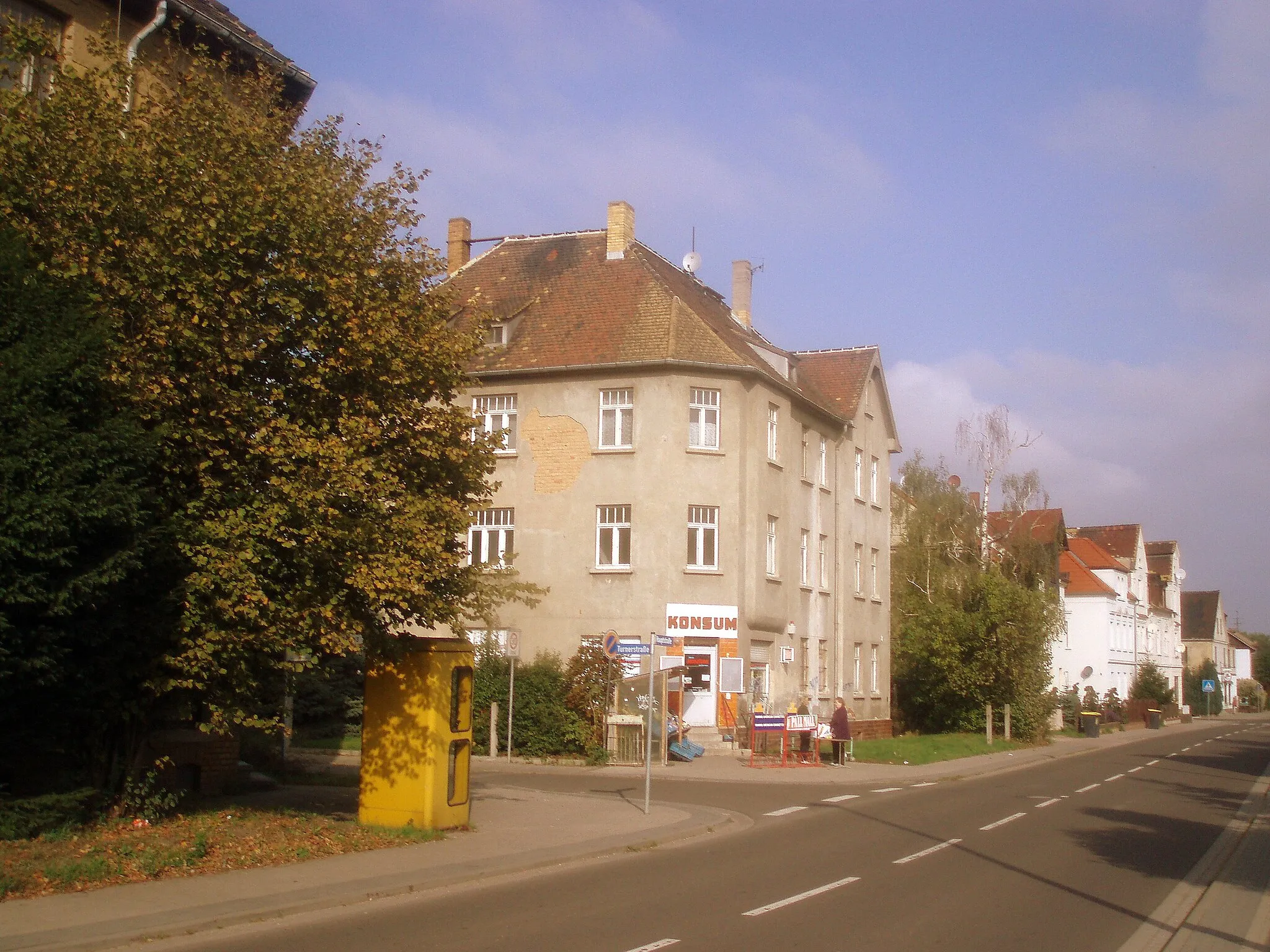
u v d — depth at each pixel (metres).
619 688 30.14
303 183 13.66
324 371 13.53
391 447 14.44
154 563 12.20
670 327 34.03
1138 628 86.75
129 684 13.02
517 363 34.25
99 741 13.59
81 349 11.23
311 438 13.14
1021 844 16.09
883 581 46.47
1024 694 42.66
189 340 12.38
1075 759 36.84
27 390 10.89
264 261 13.42
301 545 12.95
